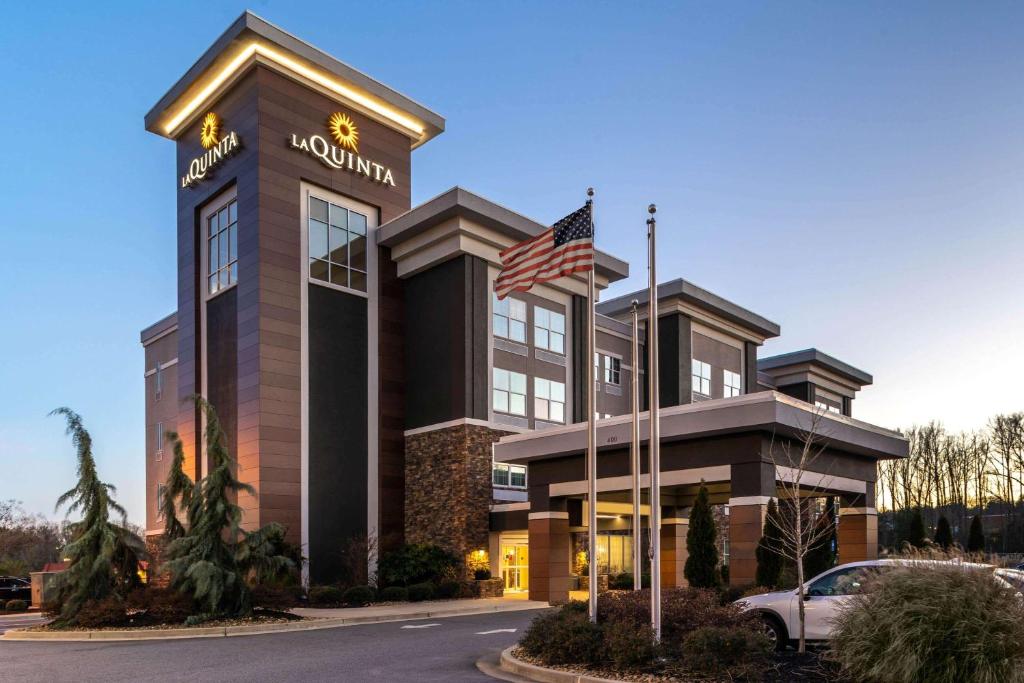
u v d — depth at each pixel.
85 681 12.86
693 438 25.19
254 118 35.78
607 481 27.50
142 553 23.06
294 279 35.59
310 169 36.91
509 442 30.39
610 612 14.09
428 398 37.41
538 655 13.71
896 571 11.23
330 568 34.69
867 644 10.65
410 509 37.22
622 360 47.56
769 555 21.73
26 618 29.36
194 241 39.19
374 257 39.03
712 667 11.39
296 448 34.44
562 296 42.16
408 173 41.19
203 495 22.45
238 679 12.76
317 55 36.97
